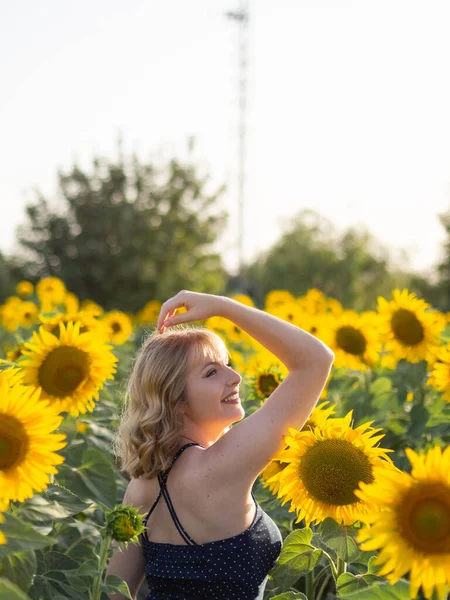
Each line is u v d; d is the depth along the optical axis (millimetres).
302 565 2871
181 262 32094
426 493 2156
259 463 2762
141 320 13477
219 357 2990
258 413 2797
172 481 2826
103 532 2516
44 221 32094
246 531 2797
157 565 2846
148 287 31609
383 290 41312
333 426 2852
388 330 5621
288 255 41438
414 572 2133
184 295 2973
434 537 2127
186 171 32469
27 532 2129
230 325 8914
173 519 2809
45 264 31828
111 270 31438
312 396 2814
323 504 2740
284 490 2789
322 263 40719
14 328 10016
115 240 31828
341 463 2713
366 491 2203
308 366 2801
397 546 2152
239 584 2760
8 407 2500
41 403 2516
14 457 2479
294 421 2795
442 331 5848
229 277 37844
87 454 3604
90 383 4086
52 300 10445
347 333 6090
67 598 2752
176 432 2867
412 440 4938
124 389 4578
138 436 2898
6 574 2346
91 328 4758
